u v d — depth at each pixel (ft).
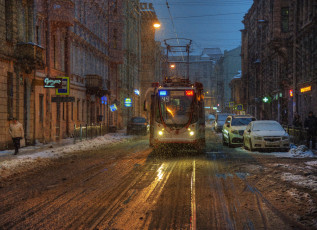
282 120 146.41
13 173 38.73
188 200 25.90
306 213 22.50
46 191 29.37
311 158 52.47
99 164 47.06
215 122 142.20
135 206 24.13
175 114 60.70
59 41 97.40
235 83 328.90
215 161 49.78
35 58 74.79
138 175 37.45
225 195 27.61
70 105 106.83
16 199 26.58
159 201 25.59
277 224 20.20
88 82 122.83
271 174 37.86
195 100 61.21
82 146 74.49
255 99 200.54
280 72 154.30
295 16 92.99
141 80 259.39
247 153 60.64
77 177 36.40
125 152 64.18
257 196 27.27
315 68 107.14
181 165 45.60
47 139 86.94
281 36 143.54
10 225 20.02
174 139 60.08
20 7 75.82
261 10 196.65
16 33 74.28
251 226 19.80
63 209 23.43
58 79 78.54
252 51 234.38
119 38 162.20
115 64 168.76
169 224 20.08
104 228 19.35
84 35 122.11
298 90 124.98
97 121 134.41
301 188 30.37
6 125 69.46
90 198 26.61
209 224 20.12
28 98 78.95
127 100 162.71
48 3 86.53
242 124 76.69
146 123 127.34
